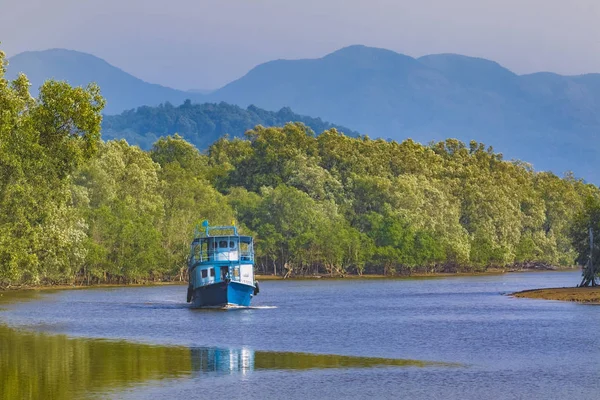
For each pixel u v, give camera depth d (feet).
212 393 444.14
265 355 576.61
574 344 619.26
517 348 602.44
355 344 636.48
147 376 490.90
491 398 431.43
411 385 464.24
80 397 431.84
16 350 604.08
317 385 465.06
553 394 439.22
